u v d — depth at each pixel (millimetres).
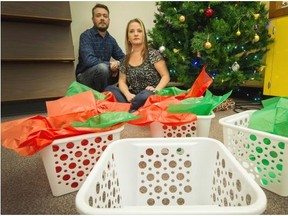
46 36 1645
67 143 524
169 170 513
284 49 1496
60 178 537
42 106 1720
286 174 507
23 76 1588
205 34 1368
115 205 440
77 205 242
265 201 245
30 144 468
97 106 644
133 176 502
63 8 1631
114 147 453
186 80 1527
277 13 1542
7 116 1550
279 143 503
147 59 1487
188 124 720
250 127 590
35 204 515
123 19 2141
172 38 1578
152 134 754
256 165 559
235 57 1449
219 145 455
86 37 1724
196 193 511
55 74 1685
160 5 1552
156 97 830
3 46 1500
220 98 722
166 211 232
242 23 1381
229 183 396
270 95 1637
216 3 1370
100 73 1607
